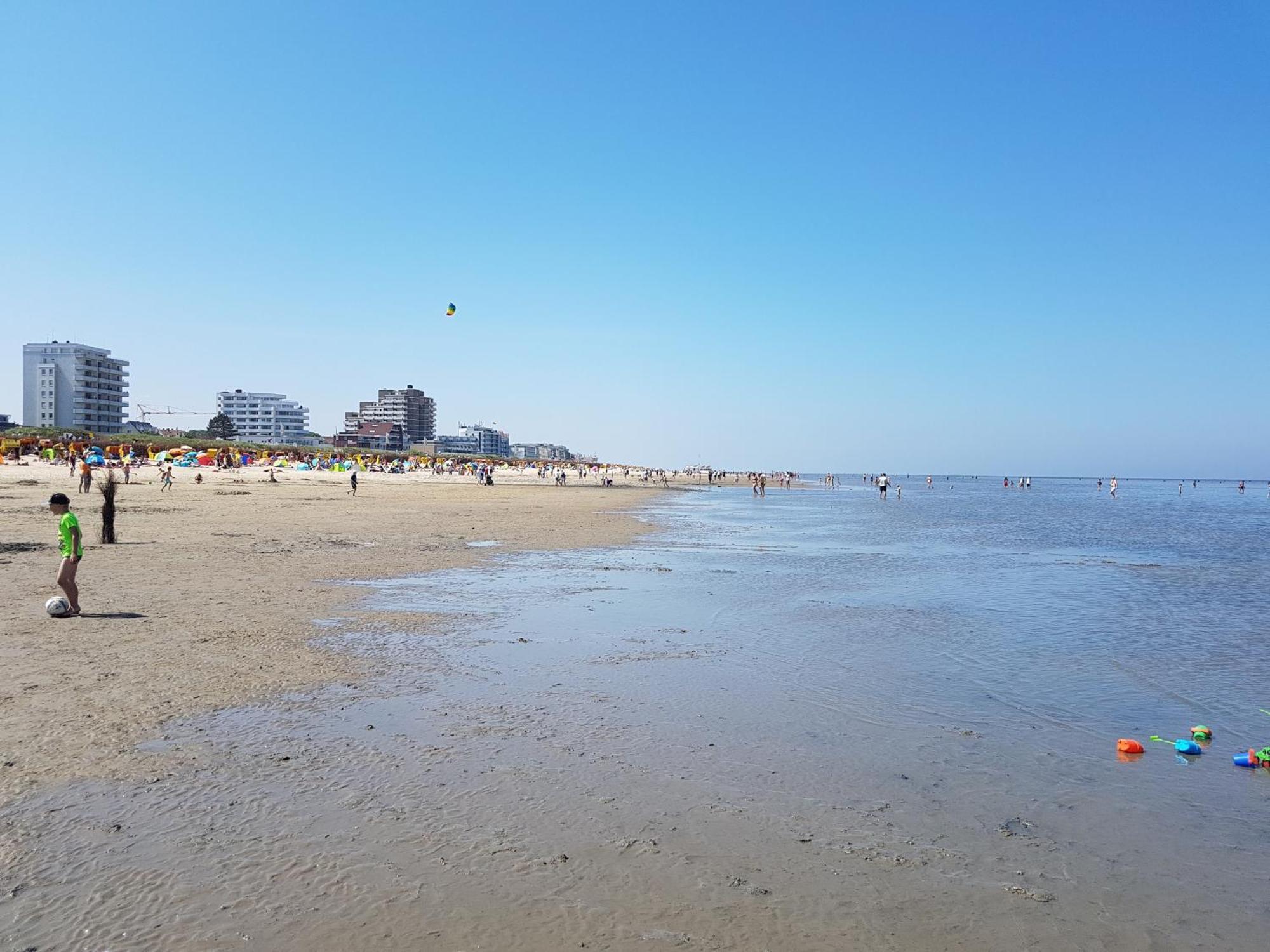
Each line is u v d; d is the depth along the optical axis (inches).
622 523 1622.8
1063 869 214.4
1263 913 195.3
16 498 1579.7
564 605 605.9
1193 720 352.5
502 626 519.8
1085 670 435.8
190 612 529.3
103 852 204.1
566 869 203.6
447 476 4503.0
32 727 294.4
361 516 1530.5
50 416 5851.4
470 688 369.7
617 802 246.2
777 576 817.5
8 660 388.8
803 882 201.9
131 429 6555.1
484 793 249.3
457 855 208.8
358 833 218.8
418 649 446.6
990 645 494.9
